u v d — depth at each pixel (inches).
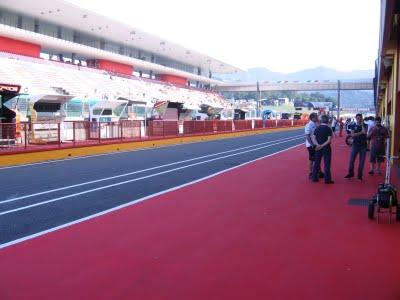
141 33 2541.8
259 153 997.8
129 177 585.0
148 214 359.6
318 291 197.0
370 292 195.8
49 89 1774.1
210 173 629.9
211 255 251.0
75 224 326.3
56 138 973.2
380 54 724.0
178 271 225.0
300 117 3762.3
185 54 3353.8
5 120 877.8
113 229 311.3
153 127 1269.7
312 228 311.4
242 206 391.9
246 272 222.4
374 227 313.4
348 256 247.4
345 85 4094.5
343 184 522.9
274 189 486.9
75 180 555.5
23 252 258.5
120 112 1553.9
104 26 2340.1
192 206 392.5
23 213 365.4
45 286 206.1
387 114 957.8
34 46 2132.1
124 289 201.8
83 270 227.5
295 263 235.8
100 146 977.5
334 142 1446.9
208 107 2411.4
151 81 3002.0
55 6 1902.1
